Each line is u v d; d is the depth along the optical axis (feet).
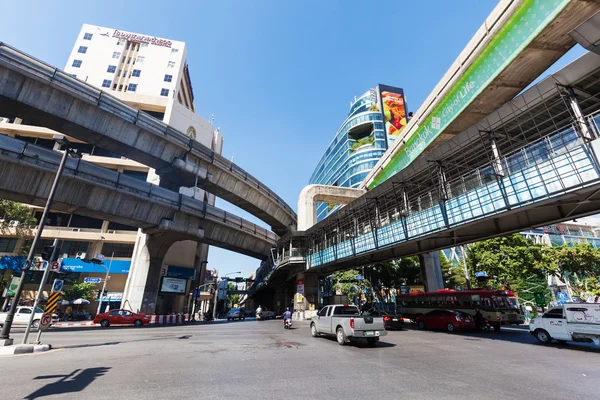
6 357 32.22
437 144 84.07
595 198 40.34
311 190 137.08
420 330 70.23
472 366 28.14
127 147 89.25
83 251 132.98
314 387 20.75
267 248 148.56
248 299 321.52
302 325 86.22
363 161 304.91
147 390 19.74
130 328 77.61
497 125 50.26
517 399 18.31
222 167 113.19
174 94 180.34
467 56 66.85
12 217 105.29
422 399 18.22
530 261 97.35
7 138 65.51
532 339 51.49
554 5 46.57
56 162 71.51
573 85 42.60
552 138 41.70
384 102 335.67
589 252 95.40
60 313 117.50
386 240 69.77
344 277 148.87
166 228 95.45
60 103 75.46
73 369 26.07
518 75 58.59
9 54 67.31
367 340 44.42
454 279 139.95
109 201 83.61
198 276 179.11
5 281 117.70
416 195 72.59
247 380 22.58
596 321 40.27
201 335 57.88
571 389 20.65
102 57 180.34
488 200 46.11
